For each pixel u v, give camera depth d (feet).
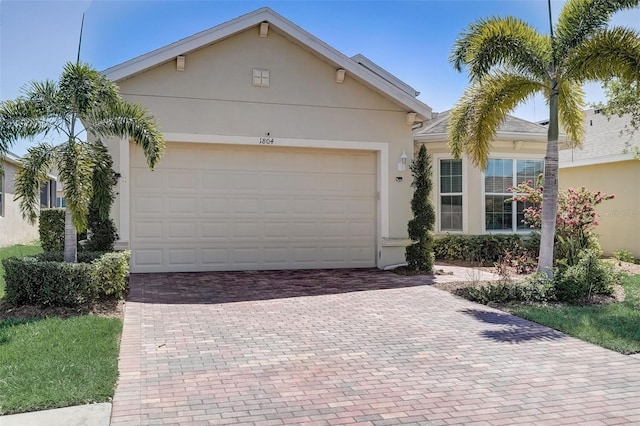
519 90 32.78
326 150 39.83
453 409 14.26
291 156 39.14
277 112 37.83
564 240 37.81
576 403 14.78
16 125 24.41
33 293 23.98
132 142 35.42
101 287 25.43
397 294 30.30
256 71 37.35
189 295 29.12
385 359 18.51
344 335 21.56
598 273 29.66
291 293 30.27
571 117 35.42
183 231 36.83
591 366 17.97
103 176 29.09
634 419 13.78
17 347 18.17
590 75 30.37
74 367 16.24
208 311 25.41
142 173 35.91
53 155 24.66
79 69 25.23
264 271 38.04
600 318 24.16
